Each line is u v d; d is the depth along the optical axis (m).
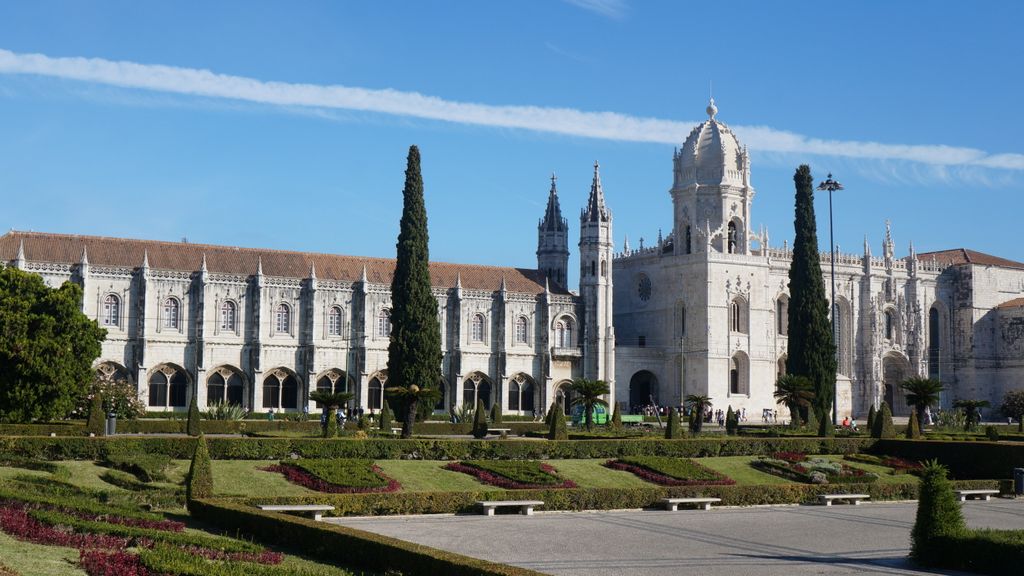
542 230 159.88
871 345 170.88
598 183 152.38
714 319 154.25
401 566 36.19
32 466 59.78
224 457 65.75
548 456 74.62
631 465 73.00
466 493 58.12
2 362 85.38
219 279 129.75
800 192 135.00
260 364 130.25
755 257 158.62
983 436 101.69
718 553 45.72
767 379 158.75
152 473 59.47
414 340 120.81
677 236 160.75
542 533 50.53
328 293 135.25
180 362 127.56
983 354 178.38
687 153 160.38
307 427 97.00
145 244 131.50
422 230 123.50
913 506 67.12
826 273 168.38
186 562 33.09
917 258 188.75
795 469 75.69
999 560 40.81
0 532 38.00
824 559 44.72
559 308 149.75
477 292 144.38
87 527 38.97
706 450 80.81
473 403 143.75
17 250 123.12
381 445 69.75
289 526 42.31
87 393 96.94
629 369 156.38
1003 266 181.88
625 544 47.66
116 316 125.50
